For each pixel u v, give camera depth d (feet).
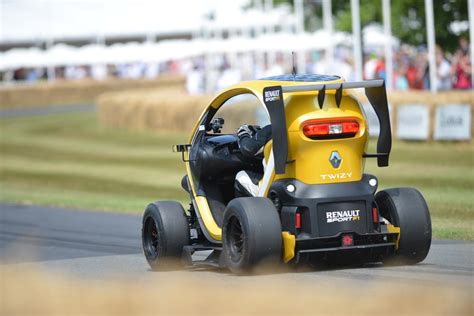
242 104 203.41
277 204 73.67
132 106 337.93
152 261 82.43
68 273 81.71
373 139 214.69
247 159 79.92
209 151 81.15
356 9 258.57
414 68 256.73
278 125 71.10
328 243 72.49
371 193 73.00
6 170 243.19
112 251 100.73
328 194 71.87
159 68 564.71
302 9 366.63
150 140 297.12
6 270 72.79
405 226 73.41
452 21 268.00
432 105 213.05
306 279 69.10
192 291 57.26
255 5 396.78
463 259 80.53
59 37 495.00
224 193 82.89
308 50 368.89
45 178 219.82
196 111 304.71
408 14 278.05
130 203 157.89
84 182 205.05
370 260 76.23
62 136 335.06
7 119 430.61
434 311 47.67
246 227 70.49
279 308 49.67
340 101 73.20
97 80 538.88
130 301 52.49
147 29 508.53
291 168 72.79
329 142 72.49
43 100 515.50
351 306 49.98
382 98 74.95
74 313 49.03
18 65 447.83
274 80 76.33
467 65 240.73
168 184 189.47
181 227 80.74
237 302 51.96
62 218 140.77
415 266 75.72
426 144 212.64
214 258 79.61
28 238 117.50
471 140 206.49
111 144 295.48
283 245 71.41
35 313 49.37
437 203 130.93
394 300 51.72
